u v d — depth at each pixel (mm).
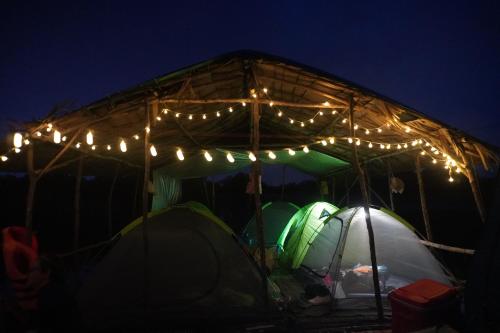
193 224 6523
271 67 5617
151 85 5195
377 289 5711
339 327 5324
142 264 6090
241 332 5121
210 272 6148
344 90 5891
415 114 5832
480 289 3662
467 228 13961
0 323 4762
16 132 4770
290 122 8289
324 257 7785
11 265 4770
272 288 6844
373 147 8883
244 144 9281
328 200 15211
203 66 5297
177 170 10445
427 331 4027
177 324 5387
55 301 4359
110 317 5523
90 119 5281
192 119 7094
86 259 9164
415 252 7254
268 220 11461
